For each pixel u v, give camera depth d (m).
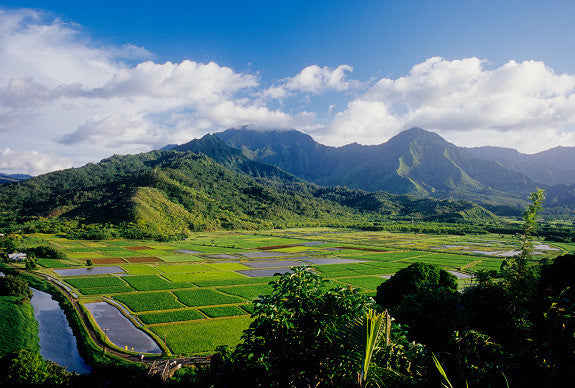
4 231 158.00
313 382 10.29
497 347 11.20
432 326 17.58
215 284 82.12
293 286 11.61
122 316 58.22
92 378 30.64
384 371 9.53
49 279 81.06
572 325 9.78
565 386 8.95
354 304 11.01
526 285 14.03
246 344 11.23
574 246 144.50
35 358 29.03
